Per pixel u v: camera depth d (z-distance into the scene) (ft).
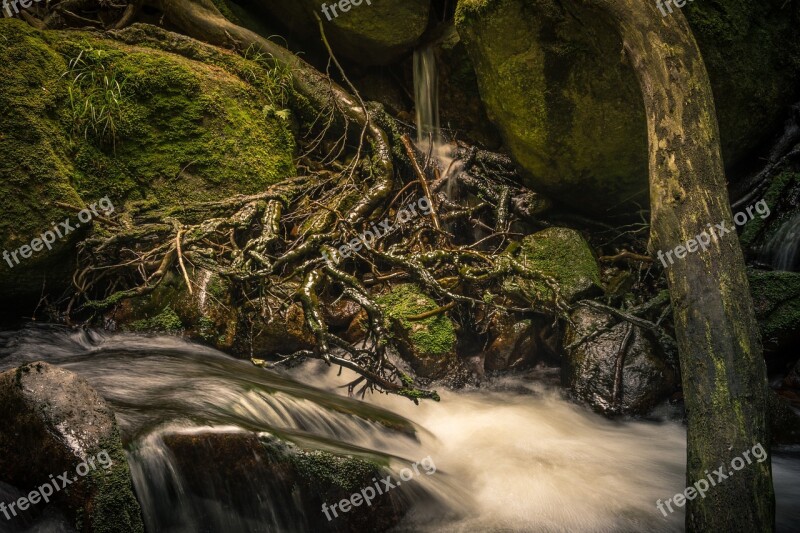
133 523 10.64
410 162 25.16
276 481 11.98
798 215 23.06
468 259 22.48
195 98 21.85
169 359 16.58
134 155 20.79
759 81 21.76
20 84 18.92
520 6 19.79
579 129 21.21
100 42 21.61
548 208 23.88
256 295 19.88
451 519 13.38
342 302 20.84
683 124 15.08
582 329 20.27
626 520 13.76
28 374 11.38
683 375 13.58
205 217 20.99
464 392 20.08
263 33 26.48
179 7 24.57
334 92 24.97
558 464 16.03
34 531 10.64
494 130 26.61
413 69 26.99
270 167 23.02
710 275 13.66
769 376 20.52
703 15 19.67
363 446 14.90
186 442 11.57
